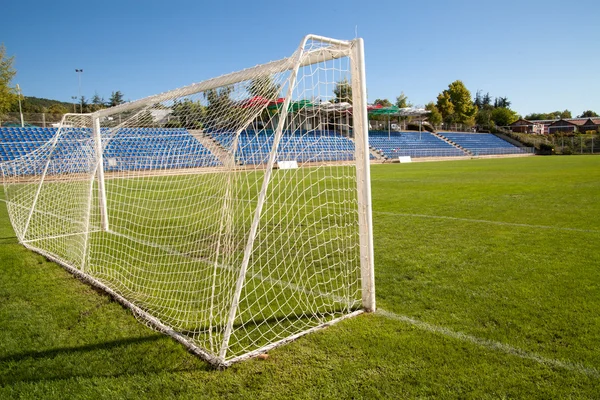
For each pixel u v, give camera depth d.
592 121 64.88
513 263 4.70
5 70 27.38
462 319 3.22
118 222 7.47
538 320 3.18
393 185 13.94
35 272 4.72
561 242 5.61
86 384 2.45
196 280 4.33
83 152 6.30
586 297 3.62
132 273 4.62
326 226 6.89
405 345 2.82
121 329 3.18
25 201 8.15
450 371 2.49
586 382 2.36
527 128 64.31
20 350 2.87
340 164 4.07
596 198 9.79
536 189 11.89
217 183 4.49
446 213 8.13
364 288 3.42
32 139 21.11
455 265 4.67
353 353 2.72
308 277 4.37
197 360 2.69
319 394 2.29
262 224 7.09
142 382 2.45
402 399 2.23
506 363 2.57
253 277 4.38
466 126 51.81
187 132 5.49
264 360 2.66
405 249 5.42
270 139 3.48
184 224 7.08
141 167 7.18
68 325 3.27
